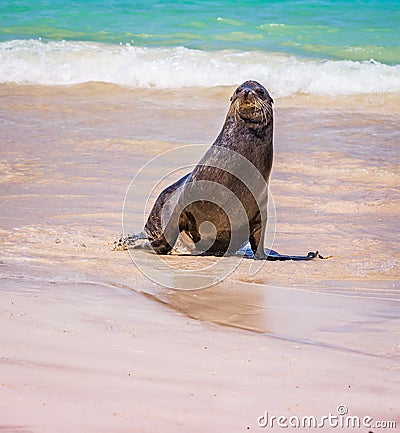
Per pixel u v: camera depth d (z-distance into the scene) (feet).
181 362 58.80
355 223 118.21
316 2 316.60
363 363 60.49
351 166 147.84
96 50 234.99
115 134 166.30
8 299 73.56
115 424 47.11
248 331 68.90
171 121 179.73
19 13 287.07
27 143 156.97
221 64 227.81
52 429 45.88
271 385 55.06
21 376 53.83
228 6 305.94
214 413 49.67
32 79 216.74
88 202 122.31
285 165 148.25
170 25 277.03
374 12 302.66
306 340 67.21
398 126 180.55
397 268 96.48
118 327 66.85
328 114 190.90
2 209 116.88
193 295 81.71
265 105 96.43
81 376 54.60
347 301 81.97
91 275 86.99
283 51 246.47
